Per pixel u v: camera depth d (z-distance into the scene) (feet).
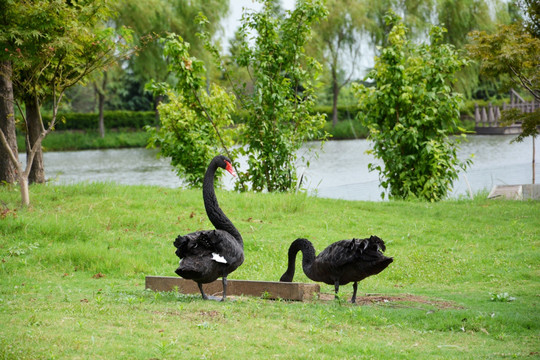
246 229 48.42
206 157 69.67
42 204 51.85
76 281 35.19
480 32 63.52
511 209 58.18
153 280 31.30
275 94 65.46
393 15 69.87
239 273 37.52
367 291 33.30
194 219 50.21
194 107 67.87
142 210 51.67
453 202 64.49
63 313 22.43
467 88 181.68
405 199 67.21
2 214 45.65
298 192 63.67
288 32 68.13
